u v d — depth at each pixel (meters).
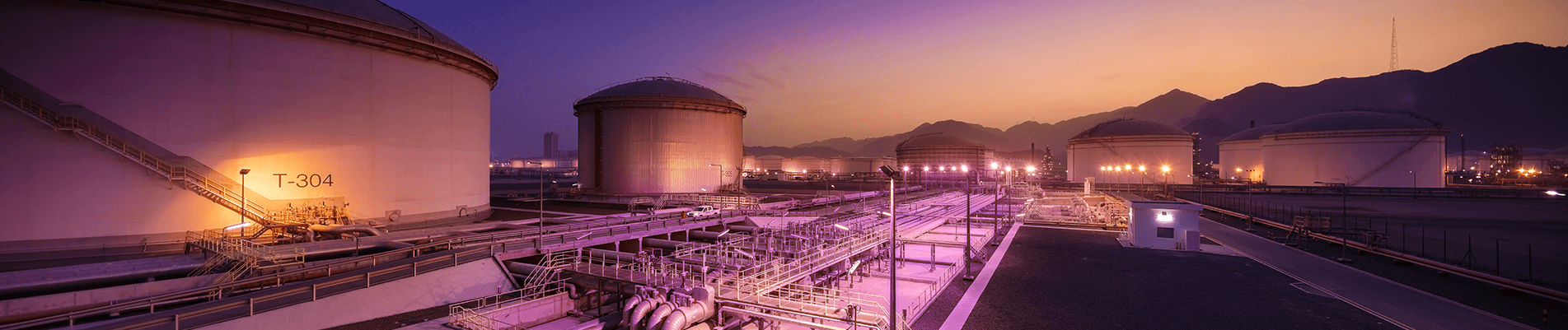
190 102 33.03
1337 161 118.69
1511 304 26.11
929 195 98.94
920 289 30.20
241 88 34.62
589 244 35.06
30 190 29.69
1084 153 140.75
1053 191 118.62
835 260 30.20
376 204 40.50
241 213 32.06
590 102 78.62
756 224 52.53
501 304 26.19
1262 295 28.31
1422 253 39.16
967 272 32.19
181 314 20.09
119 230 31.53
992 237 48.75
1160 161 130.25
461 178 48.59
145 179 32.09
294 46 36.62
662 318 21.41
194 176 32.66
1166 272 33.97
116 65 31.22
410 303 26.30
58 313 20.92
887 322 22.73
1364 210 74.56
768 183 157.12
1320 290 29.03
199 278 24.17
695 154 76.81
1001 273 33.91
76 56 30.36
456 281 28.22
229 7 33.53
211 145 33.56
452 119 47.31
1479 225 56.91
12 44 29.16
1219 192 115.81
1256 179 152.50
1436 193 104.62
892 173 19.02
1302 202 89.00
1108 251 42.19
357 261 26.34
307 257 27.42
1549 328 22.19
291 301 22.72
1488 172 197.00
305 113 37.00
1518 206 80.44
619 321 24.56
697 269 28.08
